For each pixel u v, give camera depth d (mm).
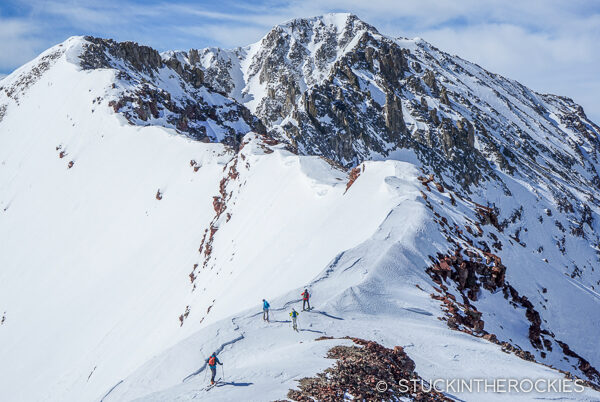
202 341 27297
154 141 121375
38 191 130500
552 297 47125
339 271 36312
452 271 40156
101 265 99562
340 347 24359
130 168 117625
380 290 34250
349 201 54562
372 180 56531
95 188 120000
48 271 105375
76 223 113875
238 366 24547
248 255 64125
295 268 46188
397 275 36594
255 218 72312
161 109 151625
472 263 42000
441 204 51125
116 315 83875
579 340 42750
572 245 199000
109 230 107312
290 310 31125
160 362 26750
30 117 163000
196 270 78062
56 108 154500
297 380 20125
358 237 43781
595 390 25062
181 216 96938
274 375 20984
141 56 193250
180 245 90438
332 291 33688
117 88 146750
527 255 52531
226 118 189500
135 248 97625
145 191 108875
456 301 36406
